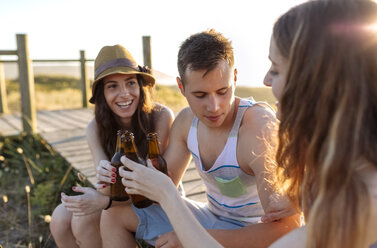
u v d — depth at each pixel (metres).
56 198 3.34
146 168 1.21
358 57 0.77
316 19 0.83
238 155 1.52
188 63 1.38
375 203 0.76
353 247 0.76
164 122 2.15
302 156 1.00
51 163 4.16
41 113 8.11
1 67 8.42
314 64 0.82
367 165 0.79
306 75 0.84
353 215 0.75
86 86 8.86
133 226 1.67
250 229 1.43
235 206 1.63
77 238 1.80
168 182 1.18
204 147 1.65
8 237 2.90
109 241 1.66
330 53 0.80
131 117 2.11
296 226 1.43
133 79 2.01
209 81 1.37
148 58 6.39
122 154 1.55
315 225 0.80
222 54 1.37
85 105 8.93
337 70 0.79
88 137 2.16
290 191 1.19
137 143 2.12
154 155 1.59
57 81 22.97
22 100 5.48
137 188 1.21
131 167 1.21
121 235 1.66
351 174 0.76
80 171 3.25
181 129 1.79
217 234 1.42
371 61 0.77
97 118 2.09
